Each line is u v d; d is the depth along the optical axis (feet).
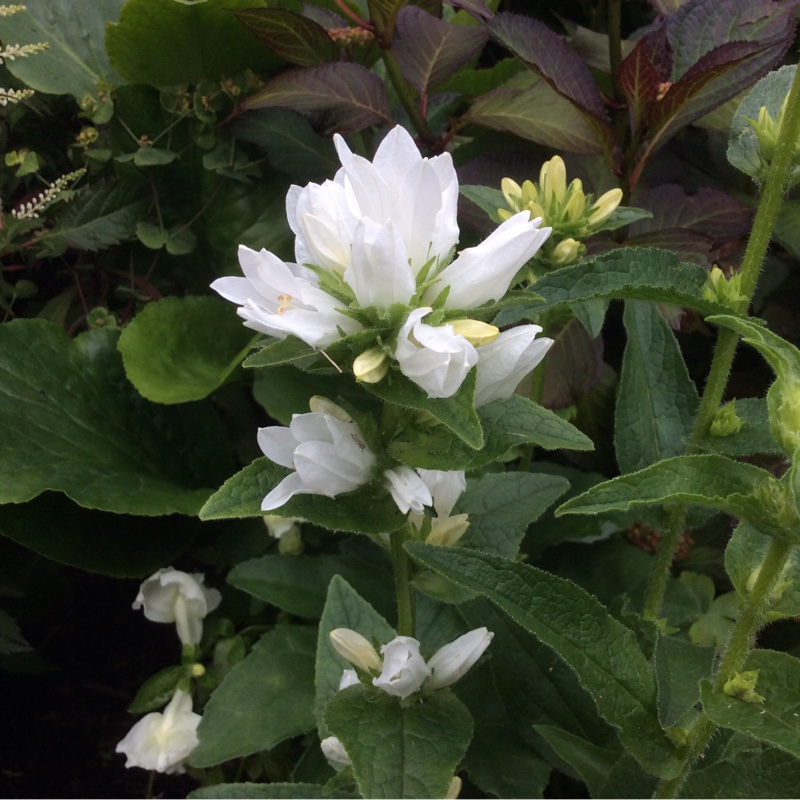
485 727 1.12
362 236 0.63
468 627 1.16
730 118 1.42
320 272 0.69
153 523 1.38
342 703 0.81
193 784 1.40
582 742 1.00
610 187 1.42
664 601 1.23
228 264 1.56
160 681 1.23
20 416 1.23
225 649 1.26
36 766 1.40
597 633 0.79
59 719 1.46
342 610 1.00
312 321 0.66
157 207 1.51
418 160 0.67
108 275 1.57
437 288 0.68
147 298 1.55
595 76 1.58
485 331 0.64
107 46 1.40
